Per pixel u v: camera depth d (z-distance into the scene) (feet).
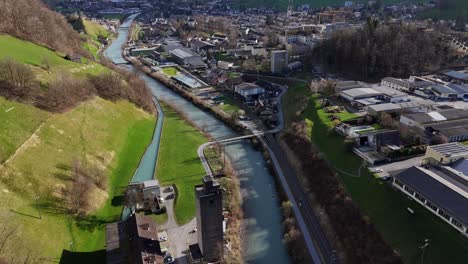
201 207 220.64
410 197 267.80
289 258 255.91
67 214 264.31
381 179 293.02
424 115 378.32
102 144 366.43
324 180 323.78
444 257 218.38
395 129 370.32
